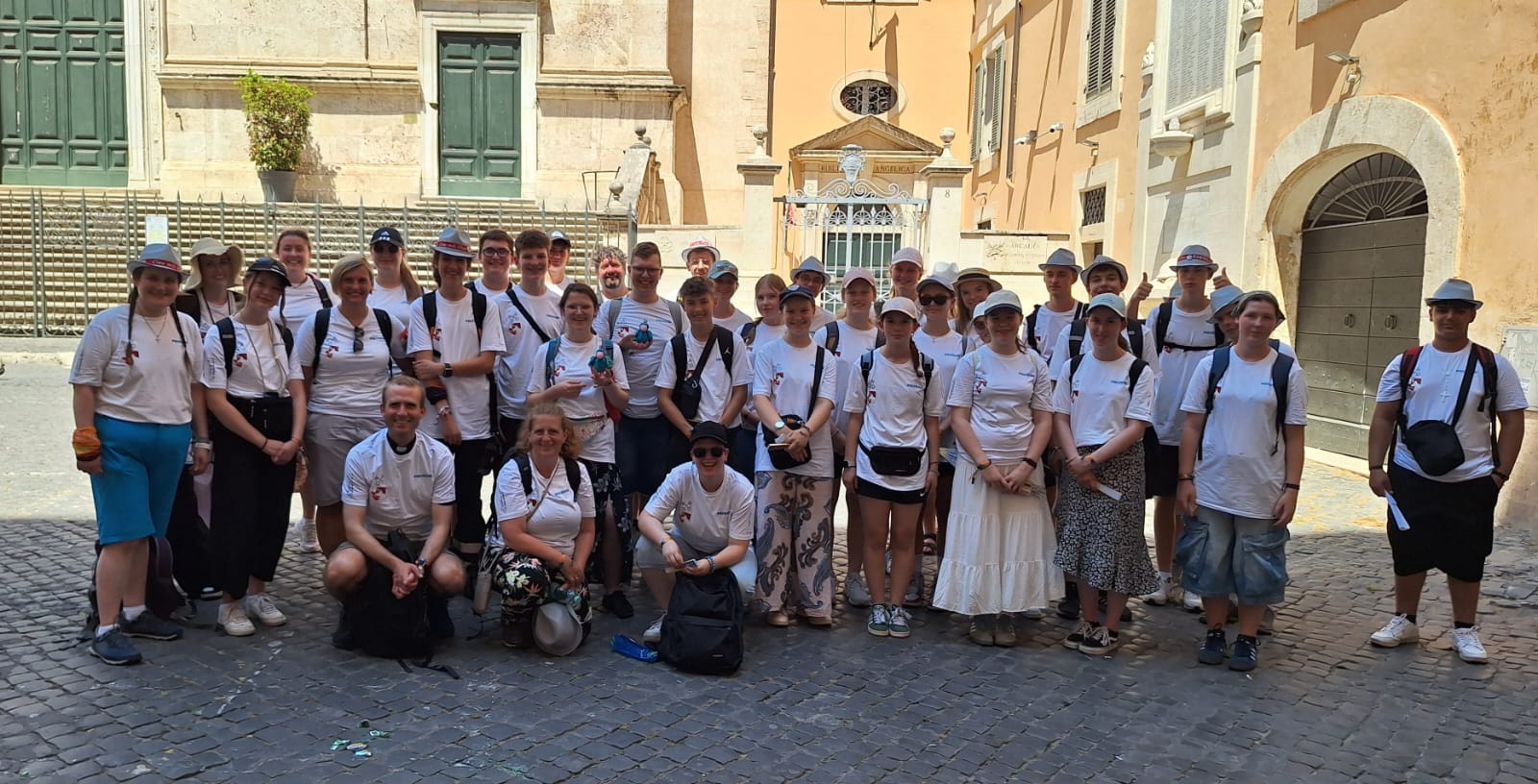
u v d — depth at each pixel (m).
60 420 10.92
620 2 21.00
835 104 24.47
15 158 21.34
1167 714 4.64
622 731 4.30
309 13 20.70
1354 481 9.54
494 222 18.36
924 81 24.58
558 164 21.17
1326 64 10.03
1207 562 5.21
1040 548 5.46
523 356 6.11
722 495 5.29
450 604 5.91
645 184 19.03
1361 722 4.59
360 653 5.06
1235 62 11.56
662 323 6.29
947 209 15.36
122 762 3.88
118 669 4.76
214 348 5.12
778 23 24.47
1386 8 9.18
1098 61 16.05
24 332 16.75
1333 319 10.66
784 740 4.27
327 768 3.89
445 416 5.70
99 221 17.75
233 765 3.89
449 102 21.08
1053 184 18.30
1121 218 14.88
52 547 6.64
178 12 20.62
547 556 5.18
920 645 5.49
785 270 16.03
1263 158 11.05
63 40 21.23
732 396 6.05
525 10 20.83
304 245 6.15
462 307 5.81
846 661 5.21
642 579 6.55
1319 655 5.42
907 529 5.59
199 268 5.73
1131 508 5.30
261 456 5.31
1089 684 4.98
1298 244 11.09
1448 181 8.46
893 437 5.55
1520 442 5.26
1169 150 12.71
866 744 4.26
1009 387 5.41
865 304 6.14
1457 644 5.41
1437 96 8.61
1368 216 10.15
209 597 5.84
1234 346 5.32
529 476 5.20
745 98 22.00
